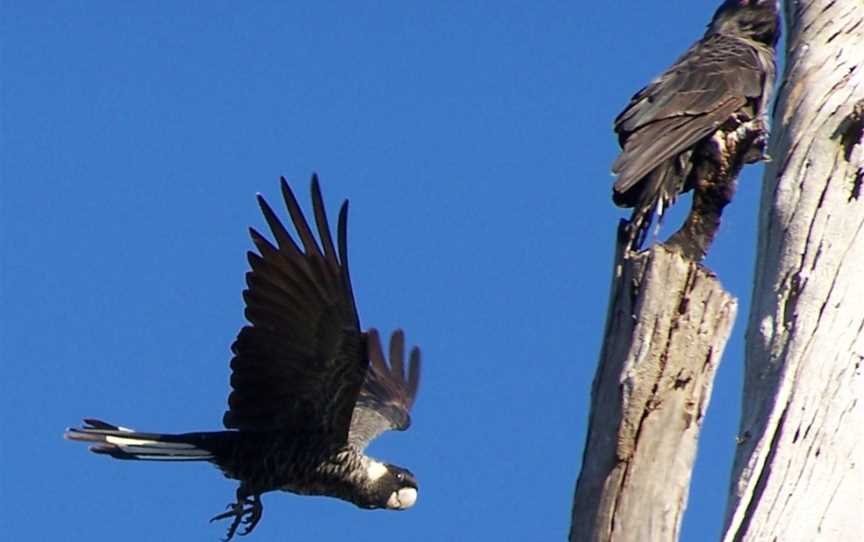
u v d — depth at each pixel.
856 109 10.56
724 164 12.30
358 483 13.67
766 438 9.46
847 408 9.43
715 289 9.40
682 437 9.27
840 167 10.49
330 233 11.88
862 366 9.62
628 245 9.95
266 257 12.06
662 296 9.38
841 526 8.95
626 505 9.18
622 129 12.72
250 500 13.38
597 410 9.48
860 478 9.16
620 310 9.59
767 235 10.60
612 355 9.52
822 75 10.94
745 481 9.38
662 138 12.20
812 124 10.72
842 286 9.98
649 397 9.29
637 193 12.30
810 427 9.38
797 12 11.54
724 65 12.98
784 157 10.77
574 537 9.35
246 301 12.27
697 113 12.40
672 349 9.33
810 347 9.76
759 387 9.95
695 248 11.71
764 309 10.22
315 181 11.80
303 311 12.24
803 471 9.21
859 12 11.23
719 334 9.39
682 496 9.23
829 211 10.32
